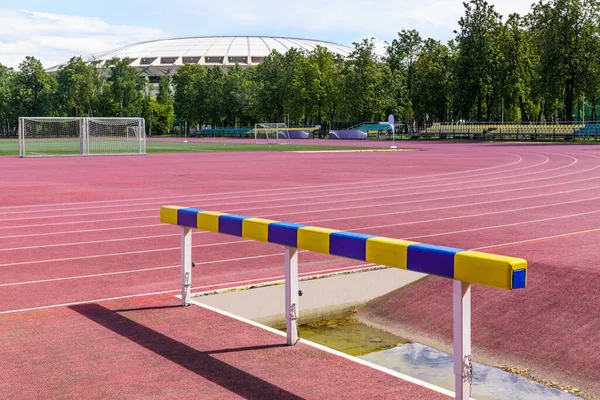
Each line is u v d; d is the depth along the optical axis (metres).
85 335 5.89
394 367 5.62
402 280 8.55
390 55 107.88
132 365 5.08
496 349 6.15
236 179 25.58
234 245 11.00
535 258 9.33
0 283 8.19
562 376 5.45
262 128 114.12
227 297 7.55
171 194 19.84
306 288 7.77
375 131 101.12
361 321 7.09
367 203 17.16
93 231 12.65
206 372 4.89
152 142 89.50
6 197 19.14
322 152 53.41
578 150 50.53
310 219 14.23
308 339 6.46
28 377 4.85
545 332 6.39
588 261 8.97
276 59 114.94
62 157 47.75
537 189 20.64
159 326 6.14
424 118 106.50
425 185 22.34
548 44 74.12
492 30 84.56
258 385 4.62
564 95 86.12
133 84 135.62
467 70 85.12
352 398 4.34
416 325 6.83
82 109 133.12
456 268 3.87
